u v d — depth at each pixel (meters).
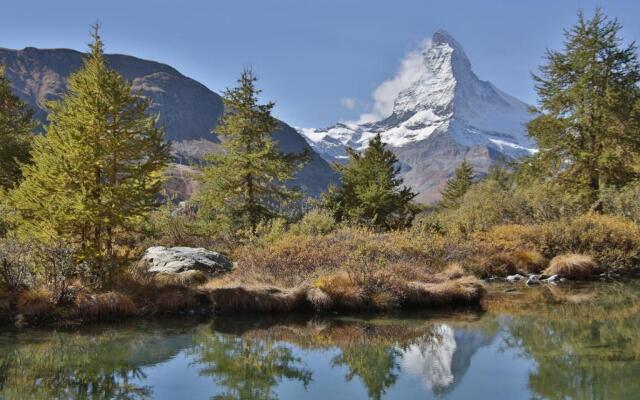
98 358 9.98
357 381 9.01
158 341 11.16
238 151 23.88
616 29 28.61
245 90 23.86
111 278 13.34
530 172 30.27
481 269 19.08
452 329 12.34
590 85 28.75
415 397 8.20
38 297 11.95
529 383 8.68
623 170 27.88
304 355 10.54
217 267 16.98
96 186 12.59
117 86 13.01
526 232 21.75
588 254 20.23
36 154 12.86
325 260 16.03
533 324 12.62
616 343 10.82
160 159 13.52
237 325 12.60
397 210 28.53
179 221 21.70
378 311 14.12
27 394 8.17
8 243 12.52
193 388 8.60
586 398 7.89
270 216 23.72
